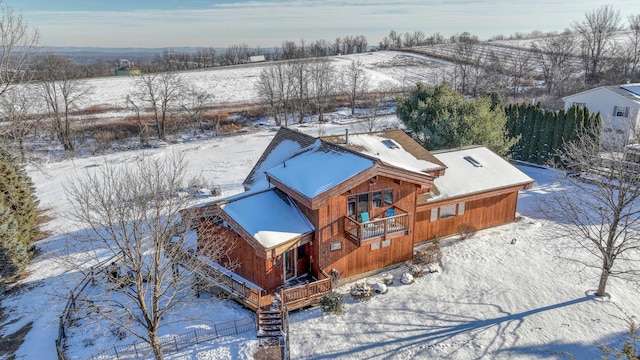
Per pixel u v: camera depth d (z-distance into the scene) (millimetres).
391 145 25266
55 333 17375
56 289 20328
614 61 78938
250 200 19266
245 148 48781
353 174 17953
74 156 46969
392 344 15617
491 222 25297
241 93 78750
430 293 18672
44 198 32719
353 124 59594
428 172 23469
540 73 87938
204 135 57688
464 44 111812
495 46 125438
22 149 40500
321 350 15422
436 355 14992
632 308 17203
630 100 41312
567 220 25109
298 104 68250
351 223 18859
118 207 14953
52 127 53219
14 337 17188
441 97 34594
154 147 51188
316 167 19891
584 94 45875
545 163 36719
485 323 16594
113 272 20156
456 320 16844
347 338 15992
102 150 49250
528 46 121875
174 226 16531
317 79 71000
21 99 44344
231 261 19719
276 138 27312
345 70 97562
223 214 18156
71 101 52969
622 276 19453
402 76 91312
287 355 14875
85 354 15859
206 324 16984
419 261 21047
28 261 22688
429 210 22781
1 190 22828
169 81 66625
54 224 27594
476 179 24406
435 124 33312
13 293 20203
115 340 16562
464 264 20969
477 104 33281
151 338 14305
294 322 17016
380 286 18719
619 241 22469
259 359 15047
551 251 22094
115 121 59969
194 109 66688
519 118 38906
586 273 19859
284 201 19766
